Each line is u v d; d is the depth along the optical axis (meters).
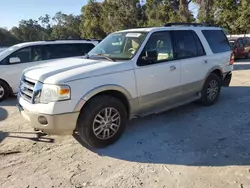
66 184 3.16
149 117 5.39
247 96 6.93
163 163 3.59
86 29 49.38
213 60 5.88
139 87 4.41
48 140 4.43
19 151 4.04
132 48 4.59
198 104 6.16
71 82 3.68
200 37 5.72
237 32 30.03
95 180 3.23
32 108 3.74
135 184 3.12
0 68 7.30
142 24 36.97
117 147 4.11
